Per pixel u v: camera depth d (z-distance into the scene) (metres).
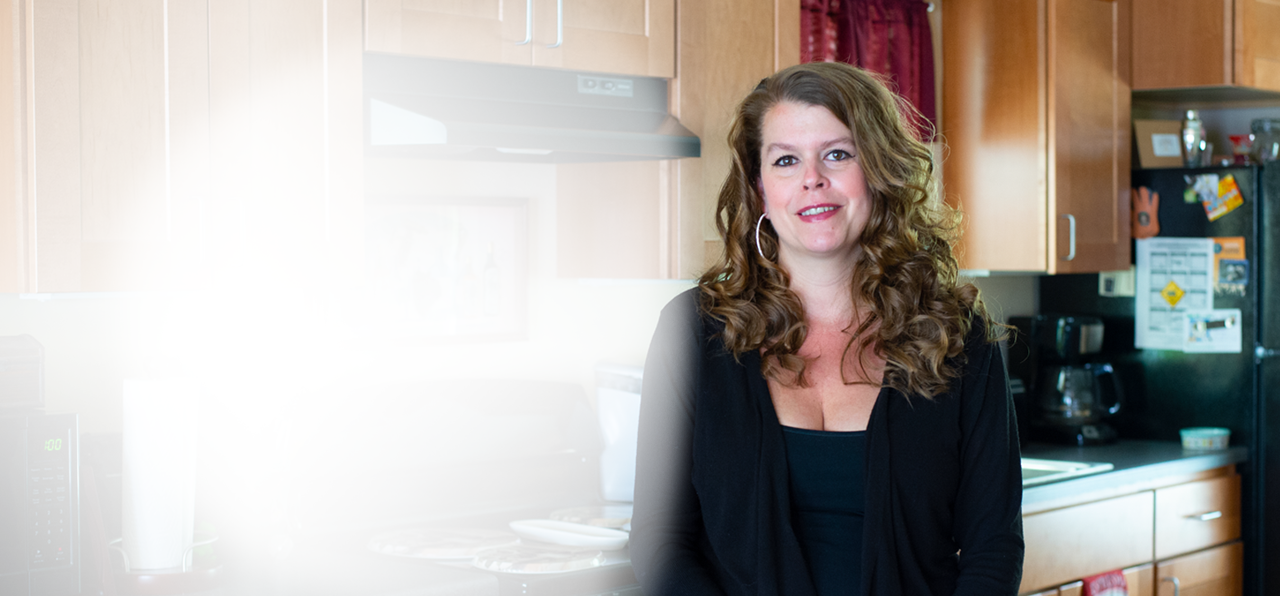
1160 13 3.24
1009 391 1.63
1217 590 3.19
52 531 1.59
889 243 1.62
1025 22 3.03
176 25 1.68
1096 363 3.47
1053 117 3.00
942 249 1.71
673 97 2.26
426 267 2.37
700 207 2.29
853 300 1.64
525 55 2.04
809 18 2.86
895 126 1.62
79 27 1.60
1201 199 3.34
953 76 3.20
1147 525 2.98
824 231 1.59
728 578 1.60
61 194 1.59
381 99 1.92
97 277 1.63
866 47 2.94
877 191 1.62
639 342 2.73
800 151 1.59
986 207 3.15
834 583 1.55
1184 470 3.09
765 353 1.64
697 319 1.67
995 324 1.68
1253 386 3.27
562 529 2.07
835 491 1.57
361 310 2.28
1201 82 3.22
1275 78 3.33
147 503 1.71
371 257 2.29
